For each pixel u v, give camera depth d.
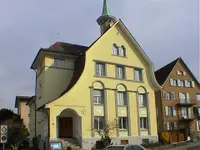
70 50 37.84
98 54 34.50
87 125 31.25
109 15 41.59
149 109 36.94
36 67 38.31
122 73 36.22
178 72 52.72
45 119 30.98
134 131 34.69
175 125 49.09
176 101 50.56
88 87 32.50
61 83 34.16
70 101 30.72
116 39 36.75
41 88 34.66
